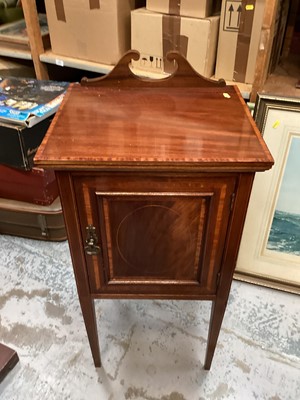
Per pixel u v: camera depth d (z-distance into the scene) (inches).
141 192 27.6
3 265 55.1
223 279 33.2
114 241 31.0
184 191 27.5
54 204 56.1
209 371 42.3
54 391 40.4
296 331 46.4
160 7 45.4
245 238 50.4
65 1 49.2
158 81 36.0
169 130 28.9
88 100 33.6
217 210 28.6
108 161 25.0
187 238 30.6
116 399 39.9
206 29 43.6
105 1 46.8
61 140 27.4
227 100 33.9
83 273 32.9
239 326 46.8
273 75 49.3
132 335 46.0
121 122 30.0
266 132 43.9
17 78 56.7
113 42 49.8
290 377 41.8
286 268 50.7
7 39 57.2
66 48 53.9
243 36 43.7
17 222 57.9
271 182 46.6
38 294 50.8
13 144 48.9
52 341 45.2
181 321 47.8
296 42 54.0
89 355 43.9
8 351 41.2
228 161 25.1
